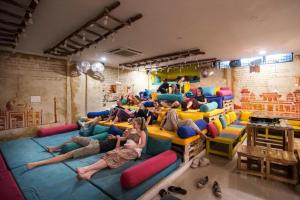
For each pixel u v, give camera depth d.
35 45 3.68
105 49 4.11
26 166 2.52
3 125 3.89
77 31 2.78
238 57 5.20
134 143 2.92
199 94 5.11
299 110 4.89
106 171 2.42
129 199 1.89
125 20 2.49
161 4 2.08
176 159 2.79
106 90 5.98
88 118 4.95
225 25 2.72
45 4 2.04
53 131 4.27
